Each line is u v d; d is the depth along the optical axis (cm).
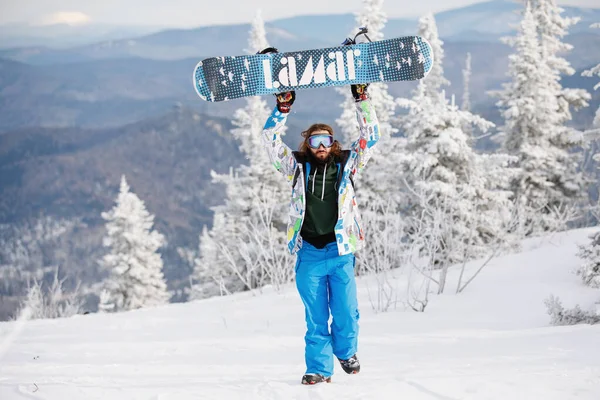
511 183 3416
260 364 786
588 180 3297
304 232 589
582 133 1571
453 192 2309
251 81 629
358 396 491
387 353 845
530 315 1230
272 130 609
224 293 3516
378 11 3394
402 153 2620
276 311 1542
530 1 3844
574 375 530
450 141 2417
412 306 1402
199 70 631
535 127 3397
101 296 3344
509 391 486
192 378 643
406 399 479
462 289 1560
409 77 626
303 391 520
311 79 626
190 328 1321
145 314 1738
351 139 3362
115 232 5312
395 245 1738
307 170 587
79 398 500
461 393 487
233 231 3609
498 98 3572
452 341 926
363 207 2952
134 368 747
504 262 1897
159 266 5459
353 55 629
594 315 1061
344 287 591
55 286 2444
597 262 1406
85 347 1011
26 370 744
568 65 3566
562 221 2509
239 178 3800
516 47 3503
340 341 602
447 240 1631
